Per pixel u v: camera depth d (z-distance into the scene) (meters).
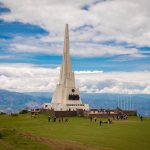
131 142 87.31
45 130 113.19
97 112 182.25
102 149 77.12
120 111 191.75
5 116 174.50
